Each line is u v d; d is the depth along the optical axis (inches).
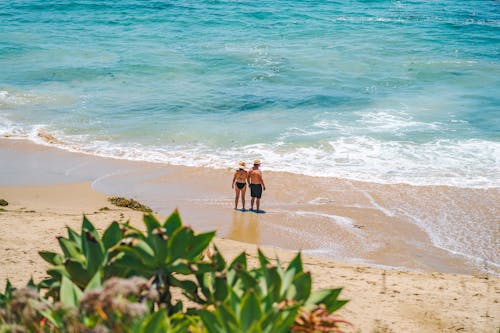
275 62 1170.6
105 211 507.8
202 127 810.8
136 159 692.1
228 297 173.9
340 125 816.3
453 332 284.8
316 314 173.6
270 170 655.1
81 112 870.4
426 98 949.8
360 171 653.3
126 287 146.1
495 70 1134.4
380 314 302.0
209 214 536.1
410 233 502.6
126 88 997.2
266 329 155.5
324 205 562.3
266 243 472.7
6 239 389.7
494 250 475.5
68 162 676.7
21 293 156.3
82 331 146.3
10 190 577.0
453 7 1924.2
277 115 863.1
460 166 669.9
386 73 1102.4
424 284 366.6
